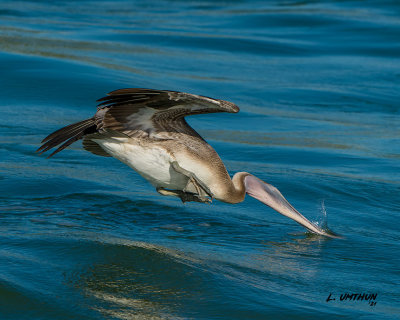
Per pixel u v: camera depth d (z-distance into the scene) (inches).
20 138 737.0
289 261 434.3
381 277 416.2
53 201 533.3
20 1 1804.9
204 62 1222.9
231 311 347.6
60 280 366.9
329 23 1609.3
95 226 475.2
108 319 329.7
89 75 1015.6
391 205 581.0
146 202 549.3
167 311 342.3
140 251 419.8
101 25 1533.0
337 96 1047.6
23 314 328.5
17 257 391.9
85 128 441.7
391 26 1565.0
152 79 1047.0
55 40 1296.8
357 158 735.7
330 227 518.6
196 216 525.0
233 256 435.2
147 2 1972.2
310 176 650.8
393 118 953.5
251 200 582.2
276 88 1071.0
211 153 452.8
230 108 350.6
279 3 1947.6
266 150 748.0
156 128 427.2
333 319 347.6
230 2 1972.2
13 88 933.2
